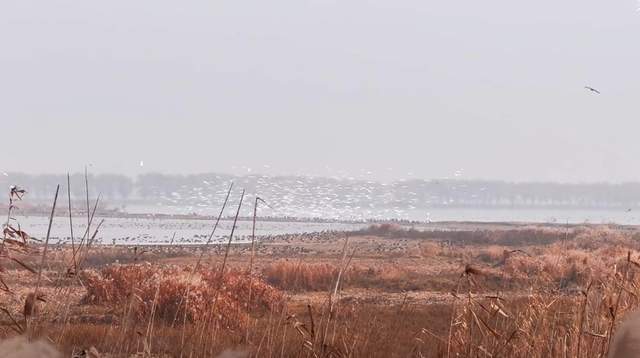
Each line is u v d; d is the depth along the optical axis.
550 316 25.30
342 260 24.41
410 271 161.62
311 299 91.81
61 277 21.27
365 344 23.94
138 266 69.81
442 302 105.81
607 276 25.70
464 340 24.41
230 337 24.19
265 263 162.38
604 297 23.88
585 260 29.73
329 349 22.11
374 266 173.88
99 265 145.00
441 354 25.05
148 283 61.84
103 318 41.25
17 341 5.48
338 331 24.45
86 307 58.91
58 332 17.53
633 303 23.19
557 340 24.02
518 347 24.14
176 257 150.00
